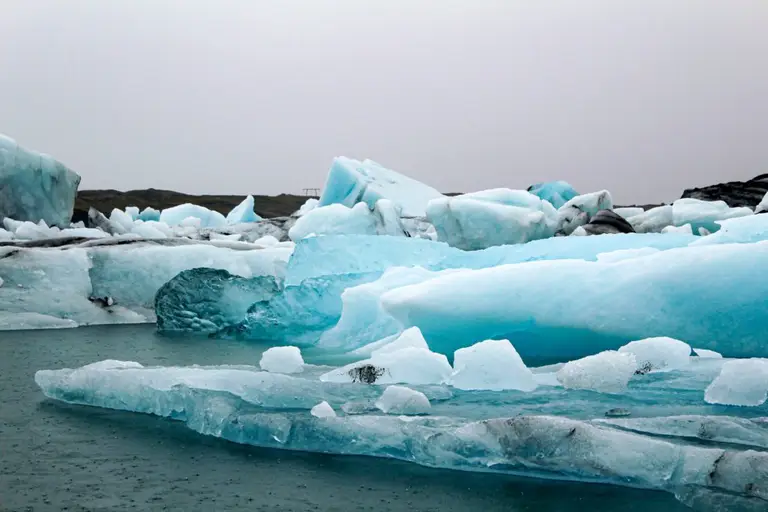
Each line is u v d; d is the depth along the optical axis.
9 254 10.38
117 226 17.50
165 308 9.56
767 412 3.97
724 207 15.91
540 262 6.28
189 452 3.87
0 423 4.43
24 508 3.09
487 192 15.41
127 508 3.10
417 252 9.27
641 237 8.21
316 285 8.91
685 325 5.59
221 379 4.66
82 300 10.41
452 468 3.59
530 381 4.74
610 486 3.31
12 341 8.39
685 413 4.00
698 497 3.03
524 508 3.05
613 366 4.64
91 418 4.57
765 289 5.36
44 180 16.47
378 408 4.22
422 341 5.59
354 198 18.83
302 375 5.35
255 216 25.08
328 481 3.42
